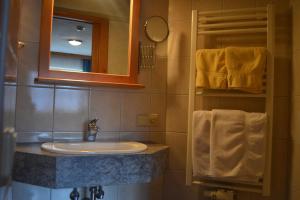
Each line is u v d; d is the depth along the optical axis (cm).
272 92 157
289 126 162
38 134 153
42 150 129
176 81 184
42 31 153
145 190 178
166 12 187
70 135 160
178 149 182
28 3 151
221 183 167
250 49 157
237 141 155
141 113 179
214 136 158
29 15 151
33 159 121
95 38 166
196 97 178
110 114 171
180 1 186
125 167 129
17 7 69
